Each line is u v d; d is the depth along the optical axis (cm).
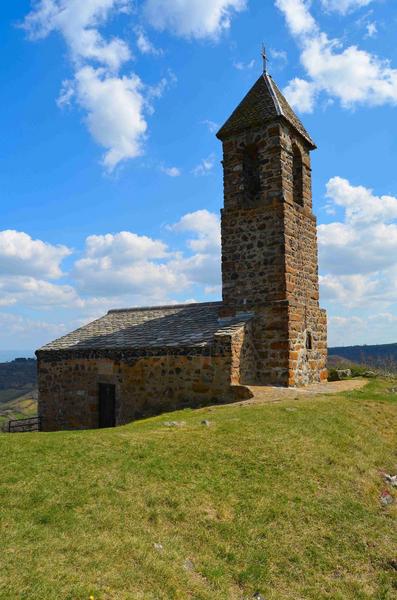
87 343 1803
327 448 940
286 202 1543
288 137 1619
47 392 1847
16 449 777
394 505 802
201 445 860
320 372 1708
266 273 1534
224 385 1363
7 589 447
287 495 742
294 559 612
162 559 545
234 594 531
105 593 467
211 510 669
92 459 752
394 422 1202
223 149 1670
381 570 628
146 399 1513
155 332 1703
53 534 553
